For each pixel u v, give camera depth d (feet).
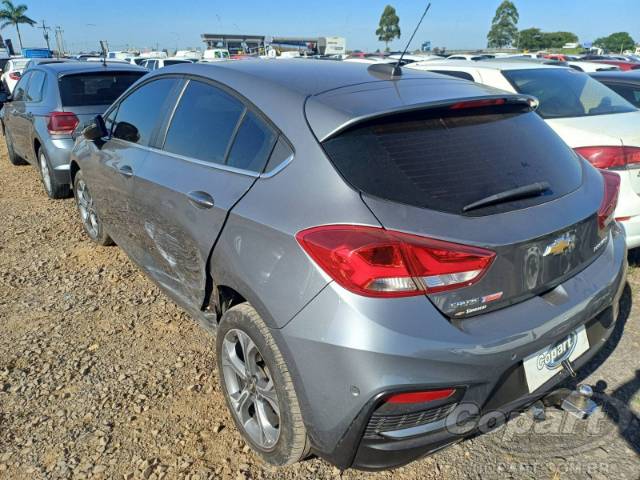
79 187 15.61
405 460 6.31
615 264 8.05
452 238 6.03
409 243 5.92
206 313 9.20
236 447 8.10
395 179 6.43
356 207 6.23
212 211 8.02
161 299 12.64
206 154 8.89
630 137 12.26
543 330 6.54
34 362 10.13
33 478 7.50
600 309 7.53
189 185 8.75
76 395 9.21
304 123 7.19
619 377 9.50
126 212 11.44
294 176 6.98
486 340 6.09
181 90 10.21
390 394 5.85
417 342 5.83
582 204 7.30
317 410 6.32
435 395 6.03
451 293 6.03
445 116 7.37
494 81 17.01
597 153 12.41
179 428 8.45
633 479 7.47
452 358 5.92
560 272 6.98
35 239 16.51
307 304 6.26
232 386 8.18
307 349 6.25
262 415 7.61
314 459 7.89
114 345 10.73
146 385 9.48
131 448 8.04
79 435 8.29
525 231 6.38
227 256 7.56
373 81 8.11
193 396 9.19
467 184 6.58
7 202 20.52
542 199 6.92
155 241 10.23
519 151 7.43
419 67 19.81
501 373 6.28
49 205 19.99
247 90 8.41
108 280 13.60
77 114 19.20
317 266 6.23
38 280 13.64
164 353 10.44
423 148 6.84
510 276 6.34
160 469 7.65
